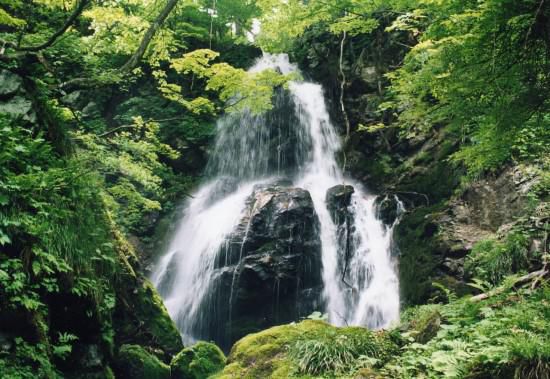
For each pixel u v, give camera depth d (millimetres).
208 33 20562
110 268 7523
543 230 9961
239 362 7375
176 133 19172
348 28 11523
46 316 5633
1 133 5719
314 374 6332
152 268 16484
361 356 6184
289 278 14172
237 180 19438
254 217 14883
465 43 5918
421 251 13594
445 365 5254
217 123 19672
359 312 14617
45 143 6758
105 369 6941
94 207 7680
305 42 22094
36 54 7062
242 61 21156
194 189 18734
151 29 8312
